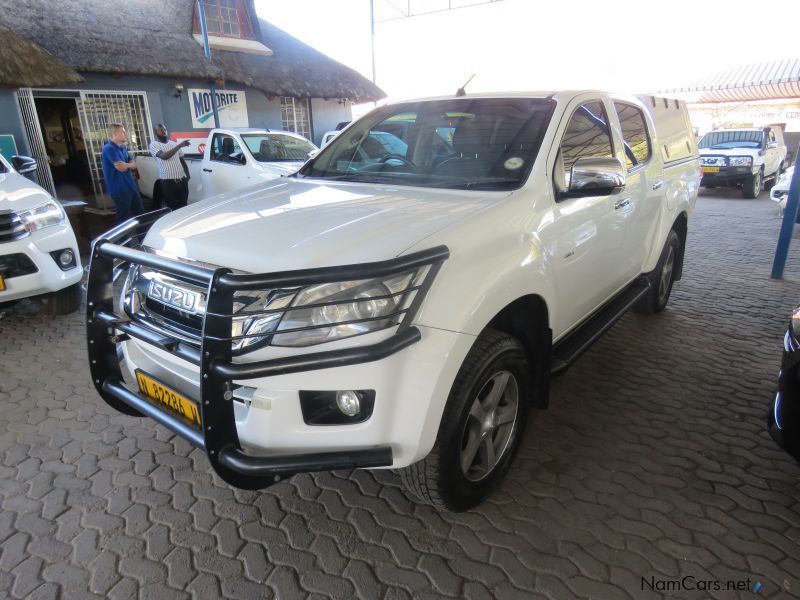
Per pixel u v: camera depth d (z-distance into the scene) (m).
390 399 1.83
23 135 9.88
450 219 2.11
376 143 3.13
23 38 9.38
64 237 4.38
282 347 1.82
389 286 1.82
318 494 2.53
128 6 11.95
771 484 2.57
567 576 2.05
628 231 3.46
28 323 4.61
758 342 4.23
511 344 2.26
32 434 3.00
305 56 15.16
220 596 1.98
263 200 2.59
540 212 2.43
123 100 11.31
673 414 3.19
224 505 2.46
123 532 2.29
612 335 4.37
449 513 2.39
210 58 11.99
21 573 2.08
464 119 2.95
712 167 13.56
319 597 1.97
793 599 1.94
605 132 3.21
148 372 2.25
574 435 2.97
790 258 7.05
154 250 2.27
